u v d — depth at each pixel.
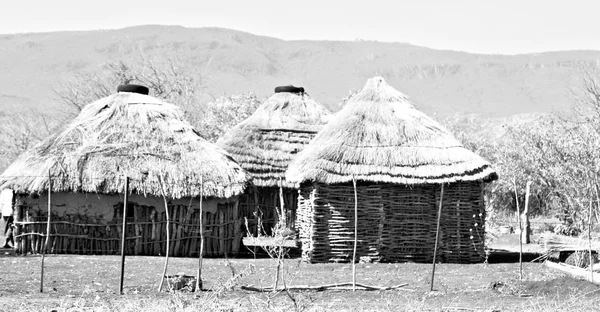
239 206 28.67
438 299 15.55
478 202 23.89
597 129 27.98
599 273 18.47
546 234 22.05
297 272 20.78
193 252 24.91
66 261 22.39
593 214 24.28
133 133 25.61
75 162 24.44
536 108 189.38
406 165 23.50
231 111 50.16
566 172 25.42
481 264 22.97
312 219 23.09
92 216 24.64
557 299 15.14
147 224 24.80
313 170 22.88
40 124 61.69
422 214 23.58
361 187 23.33
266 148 32.75
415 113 25.14
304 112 34.47
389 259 23.31
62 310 13.38
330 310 13.70
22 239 24.27
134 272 20.17
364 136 24.03
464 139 46.34
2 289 16.70
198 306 13.03
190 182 24.66
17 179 24.25
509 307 14.47
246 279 18.88
